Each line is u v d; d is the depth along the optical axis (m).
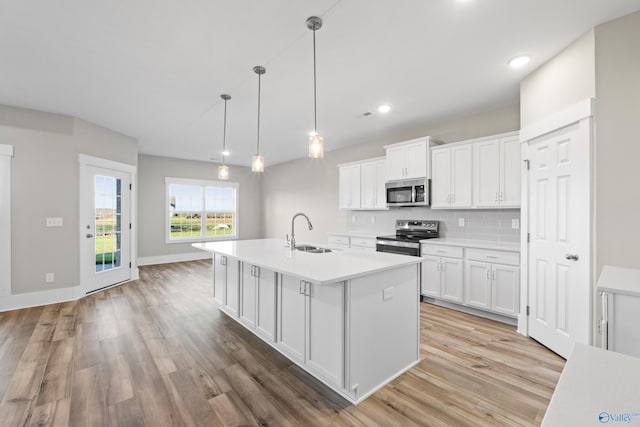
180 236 7.09
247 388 2.02
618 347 1.40
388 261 2.25
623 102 1.98
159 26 2.07
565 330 2.36
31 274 3.67
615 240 2.02
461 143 3.67
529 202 2.77
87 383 2.06
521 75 2.80
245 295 2.93
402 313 2.24
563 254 2.37
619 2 1.85
